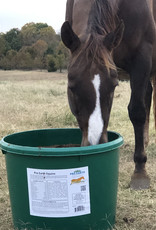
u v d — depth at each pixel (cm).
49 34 4522
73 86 166
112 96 168
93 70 163
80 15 228
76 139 220
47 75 2523
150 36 246
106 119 163
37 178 152
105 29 193
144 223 183
